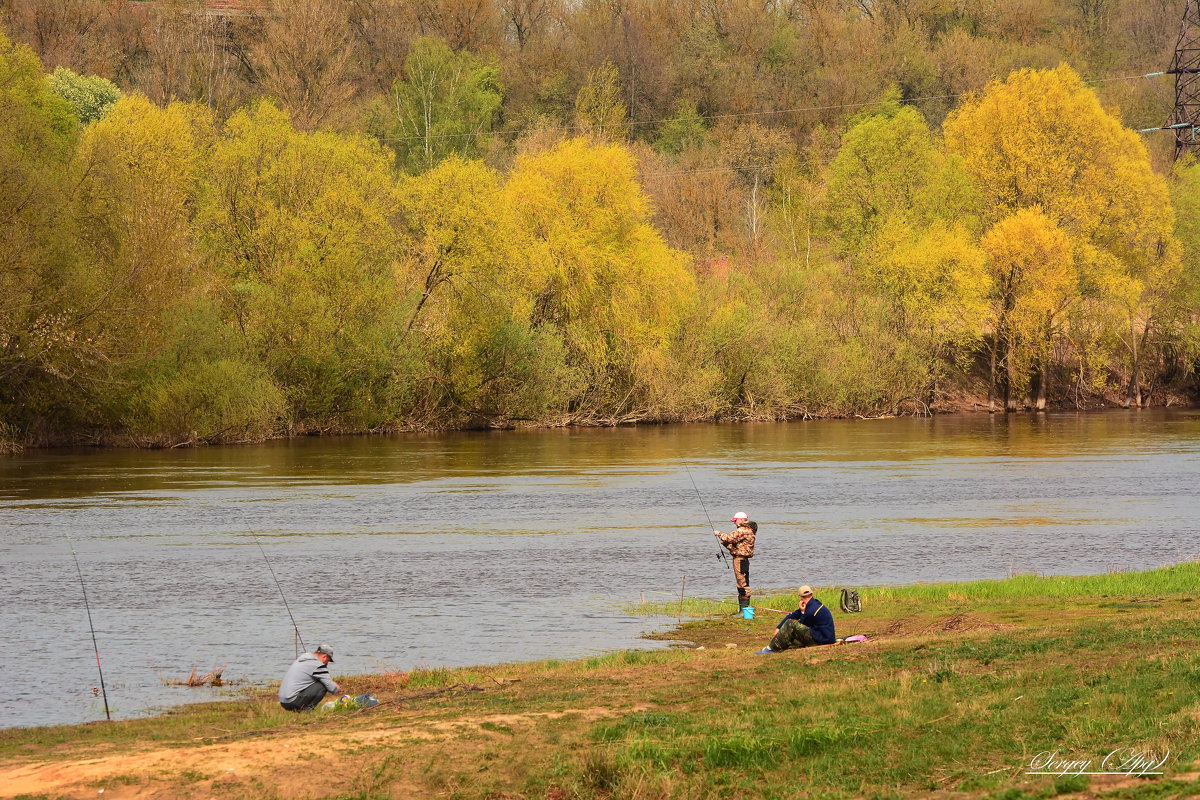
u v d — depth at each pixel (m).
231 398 176.75
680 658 54.34
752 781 34.66
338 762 36.75
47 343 154.75
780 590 76.12
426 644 61.47
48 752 41.12
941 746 35.94
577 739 38.25
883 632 58.97
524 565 84.38
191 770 36.31
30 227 151.25
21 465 150.00
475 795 34.47
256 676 55.44
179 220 174.50
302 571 82.19
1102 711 37.75
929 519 106.19
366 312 192.00
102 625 66.19
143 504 115.38
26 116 157.62
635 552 90.00
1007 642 49.59
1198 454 164.75
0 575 80.62
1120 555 88.25
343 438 192.50
